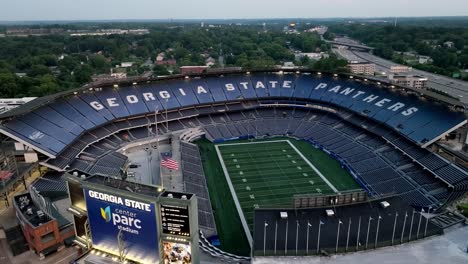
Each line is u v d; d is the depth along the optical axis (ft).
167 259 121.60
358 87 345.92
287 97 364.79
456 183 202.18
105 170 244.01
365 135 291.58
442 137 244.22
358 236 140.77
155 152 289.12
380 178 232.53
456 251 135.95
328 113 344.28
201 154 289.74
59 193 208.03
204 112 345.72
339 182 238.89
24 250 164.35
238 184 237.25
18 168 220.43
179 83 363.97
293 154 288.30
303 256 134.51
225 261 145.59
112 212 122.83
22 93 485.15
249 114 359.05
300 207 152.97
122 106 315.78
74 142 261.44
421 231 144.77
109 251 129.39
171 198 113.19
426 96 282.56
